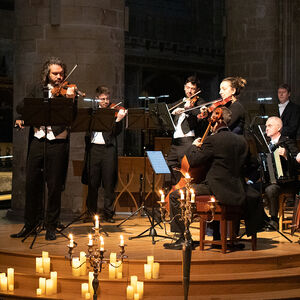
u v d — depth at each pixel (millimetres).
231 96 7168
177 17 24172
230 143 6266
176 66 23375
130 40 21641
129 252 6344
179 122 7922
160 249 6520
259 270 6141
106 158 8281
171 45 22875
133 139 21547
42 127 6898
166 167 6836
